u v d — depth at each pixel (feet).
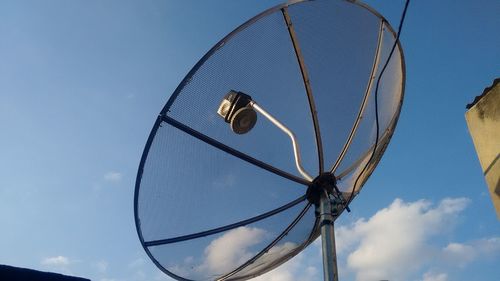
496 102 9.46
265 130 8.23
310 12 7.57
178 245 8.21
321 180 7.29
